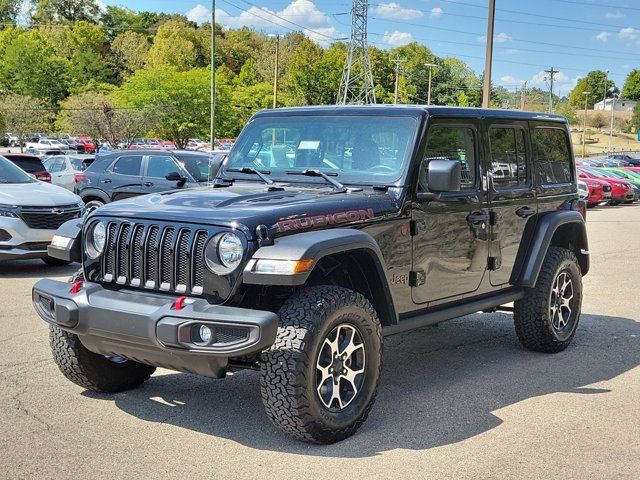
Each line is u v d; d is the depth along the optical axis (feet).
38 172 47.19
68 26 416.46
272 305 14.97
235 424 15.47
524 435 15.07
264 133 18.79
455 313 18.08
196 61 402.31
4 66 313.12
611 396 17.72
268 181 17.76
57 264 37.04
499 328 25.08
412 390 18.04
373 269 15.44
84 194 47.06
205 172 45.37
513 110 20.59
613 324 25.99
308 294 14.08
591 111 561.02
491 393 17.85
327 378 14.14
